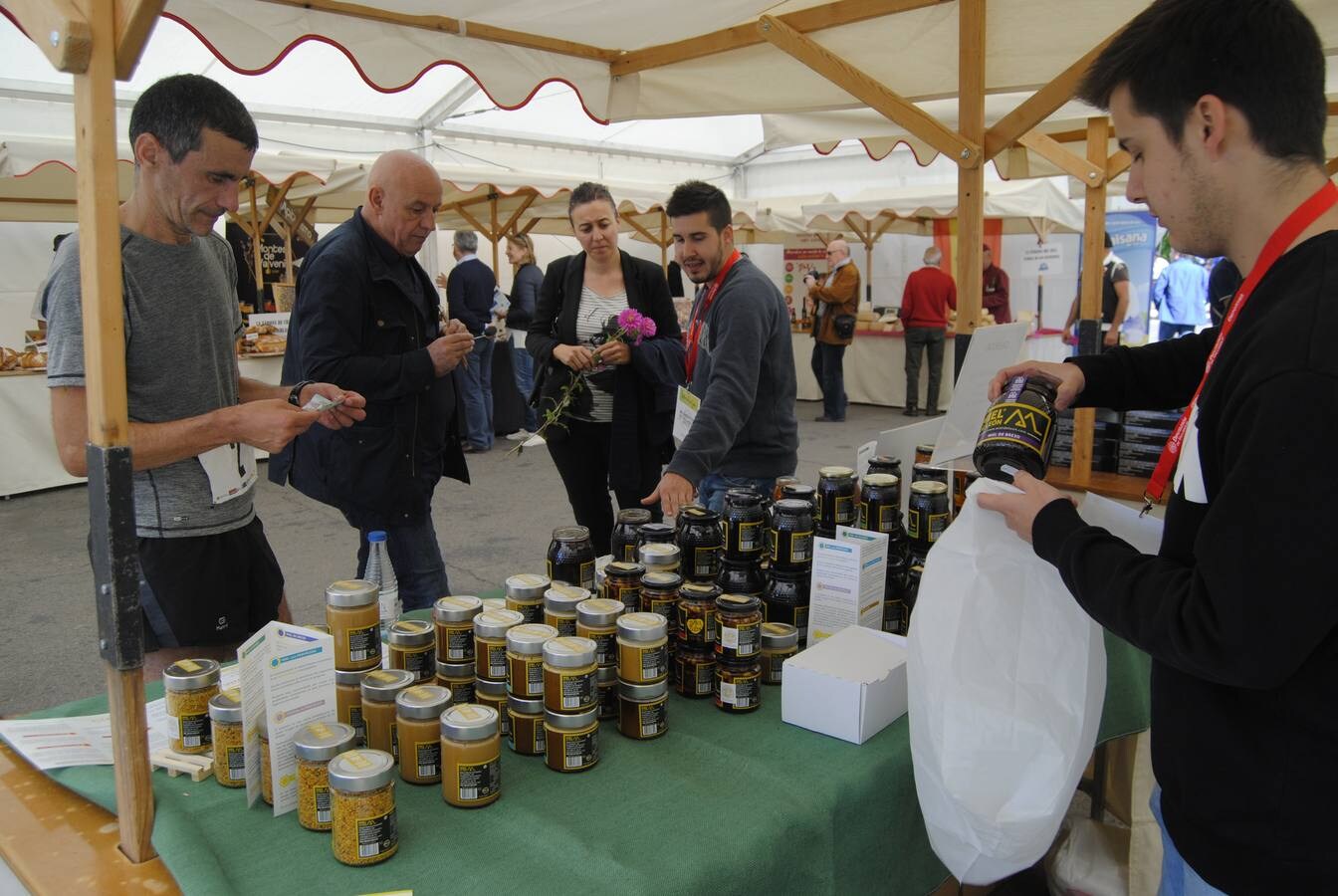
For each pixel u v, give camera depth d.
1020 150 4.37
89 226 1.04
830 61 2.39
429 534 2.58
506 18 2.44
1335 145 4.32
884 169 15.02
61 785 1.33
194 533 1.88
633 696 1.43
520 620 1.48
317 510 6.11
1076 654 1.21
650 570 1.69
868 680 1.43
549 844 1.14
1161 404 1.48
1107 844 1.99
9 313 7.76
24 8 1.07
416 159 2.38
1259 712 0.92
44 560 5.07
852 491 1.95
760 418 2.48
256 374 7.41
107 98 1.03
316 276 2.34
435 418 2.53
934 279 9.92
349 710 1.42
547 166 13.64
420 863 1.11
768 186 16.17
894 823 1.41
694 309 2.64
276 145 10.89
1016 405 1.29
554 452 3.32
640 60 2.92
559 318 3.32
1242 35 0.87
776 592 1.78
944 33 2.52
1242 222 0.92
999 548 1.23
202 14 2.11
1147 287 11.53
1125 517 1.34
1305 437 0.78
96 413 1.07
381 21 2.37
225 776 1.31
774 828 1.19
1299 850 0.90
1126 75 0.95
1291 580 0.79
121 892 1.07
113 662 1.11
